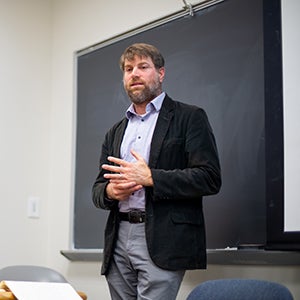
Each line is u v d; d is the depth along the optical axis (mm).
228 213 2273
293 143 1957
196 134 1905
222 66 2402
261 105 2217
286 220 1943
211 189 1841
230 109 2340
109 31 3084
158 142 1952
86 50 3211
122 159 2055
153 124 2029
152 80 2033
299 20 1998
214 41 2453
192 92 2520
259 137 2203
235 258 2191
